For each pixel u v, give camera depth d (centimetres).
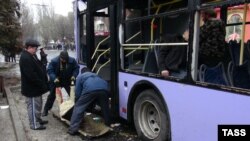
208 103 418
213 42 443
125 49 625
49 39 6694
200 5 429
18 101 1002
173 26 570
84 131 623
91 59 761
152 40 582
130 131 643
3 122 752
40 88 653
